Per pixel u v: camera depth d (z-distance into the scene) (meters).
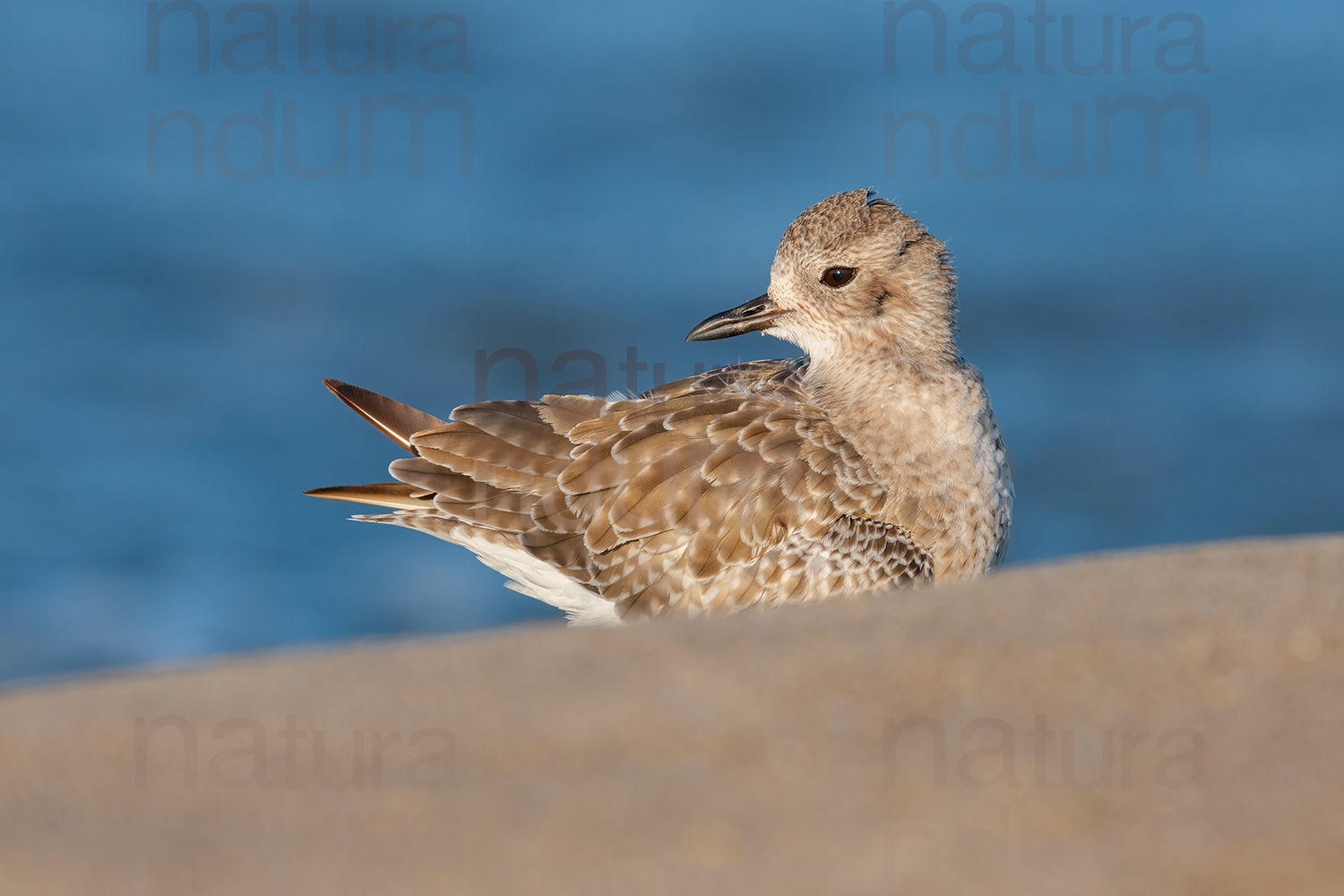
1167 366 19.88
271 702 5.12
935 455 9.72
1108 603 5.77
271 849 4.18
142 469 16.58
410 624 14.01
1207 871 3.98
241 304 21.50
